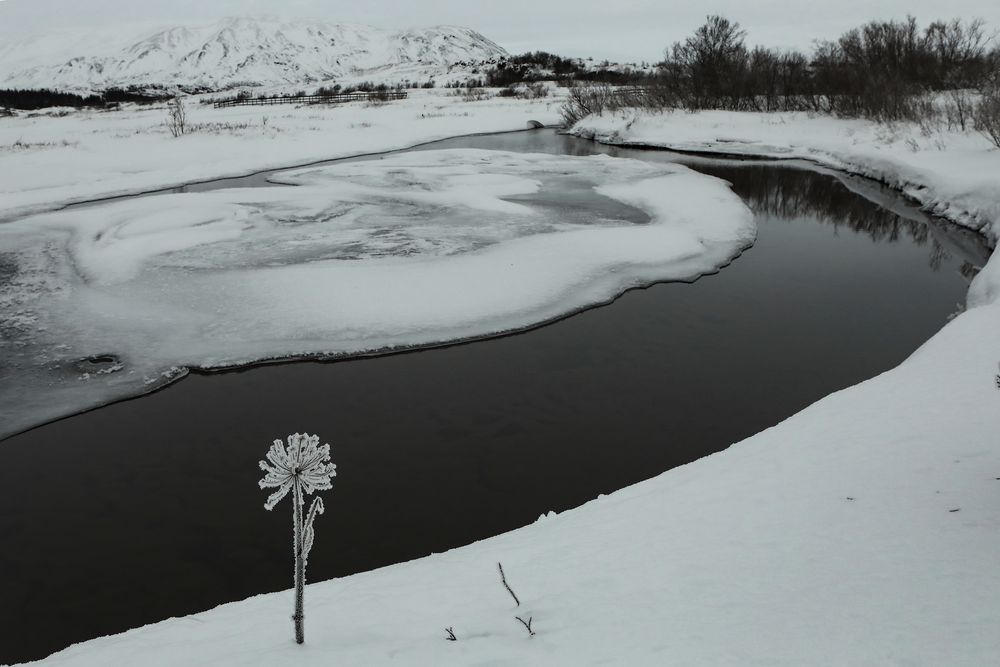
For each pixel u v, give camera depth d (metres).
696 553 3.28
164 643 2.96
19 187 20.77
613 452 6.58
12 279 11.96
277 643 2.61
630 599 2.83
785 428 5.48
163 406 7.73
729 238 14.62
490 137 36.62
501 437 6.90
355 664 2.34
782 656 2.27
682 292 11.30
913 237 14.76
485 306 10.46
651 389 7.89
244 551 5.30
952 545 2.95
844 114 30.98
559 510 5.67
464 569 3.54
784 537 3.33
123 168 24.16
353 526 5.53
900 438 4.58
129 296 11.02
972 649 2.19
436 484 6.09
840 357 8.66
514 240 13.88
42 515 5.82
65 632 4.51
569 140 35.19
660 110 38.22
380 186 20.17
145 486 6.23
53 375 8.50
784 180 22.16
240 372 8.53
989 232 13.99
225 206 17.16
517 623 2.68
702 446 6.67
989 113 21.19
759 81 36.59
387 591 3.30
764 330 9.62
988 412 4.78
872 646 2.28
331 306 10.39
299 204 17.45
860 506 3.58
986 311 7.92
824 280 11.88
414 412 7.45
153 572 5.09
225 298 10.80
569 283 11.50
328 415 7.41
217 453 6.75
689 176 21.73
